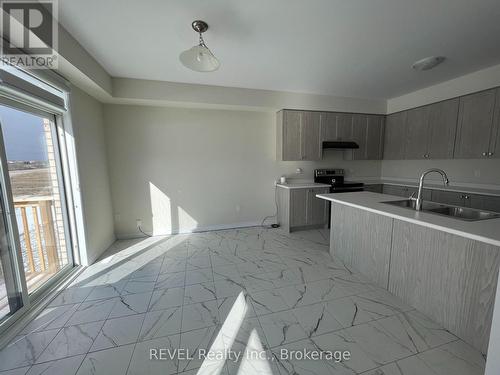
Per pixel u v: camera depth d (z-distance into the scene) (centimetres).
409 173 446
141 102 342
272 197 444
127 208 371
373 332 167
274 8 178
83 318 186
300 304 201
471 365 139
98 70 267
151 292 222
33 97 192
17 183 200
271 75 318
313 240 362
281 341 161
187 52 187
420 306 187
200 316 188
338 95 420
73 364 144
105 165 342
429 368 138
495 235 129
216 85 353
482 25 205
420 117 387
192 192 398
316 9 180
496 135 293
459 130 332
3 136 175
